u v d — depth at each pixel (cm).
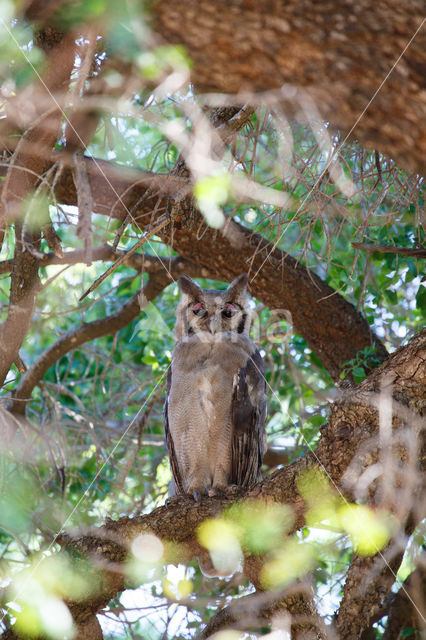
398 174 645
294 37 381
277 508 578
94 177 746
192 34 389
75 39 484
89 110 522
